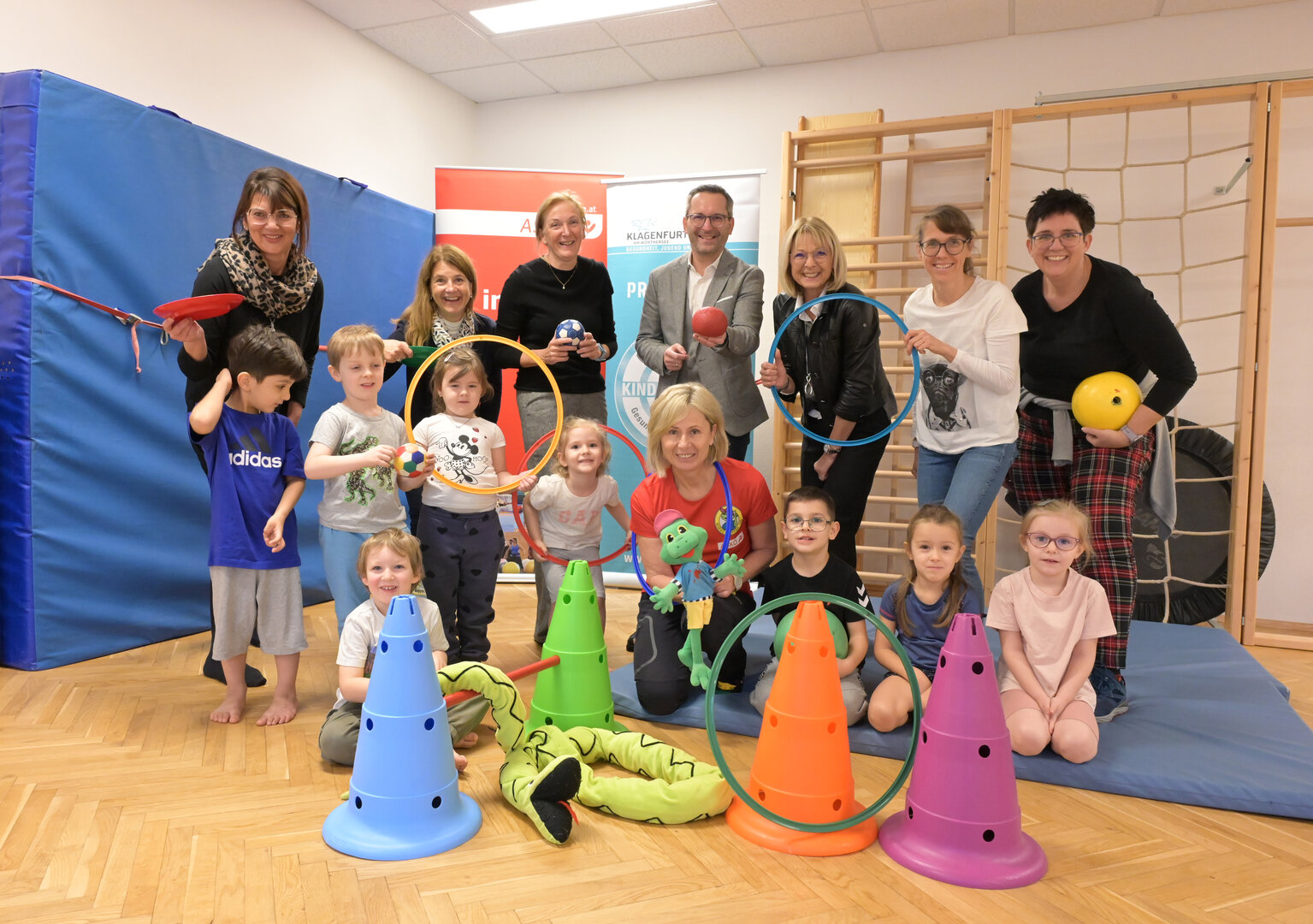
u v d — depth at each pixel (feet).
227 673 6.87
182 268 9.46
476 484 7.89
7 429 8.05
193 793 5.45
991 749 4.61
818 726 4.99
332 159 13.41
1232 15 12.04
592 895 4.29
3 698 7.32
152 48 10.55
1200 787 5.50
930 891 4.40
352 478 7.26
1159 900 4.35
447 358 7.98
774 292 14.65
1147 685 7.69
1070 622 6.09
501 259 13.87
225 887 4.30
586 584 6.58
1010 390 7.35
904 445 13.79
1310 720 7.65
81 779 5.63
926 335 7.22
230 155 10.03
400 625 4.91
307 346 8.36
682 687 6.80
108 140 8.59
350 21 13.34
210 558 6.70
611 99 15.78
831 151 13.87
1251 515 10.64
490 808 5.35
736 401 9.81
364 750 4.85
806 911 4.17
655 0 12.48
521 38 13.75
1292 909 4.28
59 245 8.18
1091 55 12.73
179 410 9.53
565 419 9.66
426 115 15.44
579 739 5.94
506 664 8.64
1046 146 12.86
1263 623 11.80
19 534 8.08
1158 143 12.34
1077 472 7.62
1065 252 7.23
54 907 4.09
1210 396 12.26
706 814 5.12
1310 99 11.51
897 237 13.03
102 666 8.37
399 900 4.21
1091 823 5.22
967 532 7.48
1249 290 10.61
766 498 7.40
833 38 13.39
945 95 13.52
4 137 8.03
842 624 6.61
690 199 9.63
